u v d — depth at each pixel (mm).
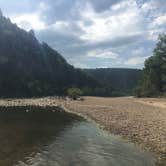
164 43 106062
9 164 24906
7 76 136375
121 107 66625
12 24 171375
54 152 28641
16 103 86312
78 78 177375
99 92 165875
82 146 30891
